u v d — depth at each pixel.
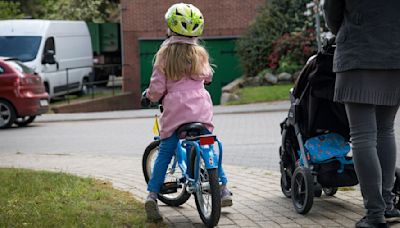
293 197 7.93
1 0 41.94
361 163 6.68
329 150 7.82
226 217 7.68
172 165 8.25
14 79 21.95
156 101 7.64
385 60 6.47
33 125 23.33
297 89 8.15
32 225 6.95
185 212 8.10
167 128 7.42
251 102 27.31
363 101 6.57
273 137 16.70
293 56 30.89
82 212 7.67
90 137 18.72
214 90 35.75
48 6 50.19
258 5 34.41
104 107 33.66
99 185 9.73
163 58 7.40
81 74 34.50
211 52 35.56
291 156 8.52
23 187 9.33
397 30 6.55
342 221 7.36
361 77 6.57
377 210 6.70
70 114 26.67
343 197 8.62
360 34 6.57
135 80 36.94
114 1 49.00
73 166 12.51
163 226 7.28
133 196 8.92
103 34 40.91
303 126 8.09
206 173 7.40
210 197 7.36
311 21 31.22
